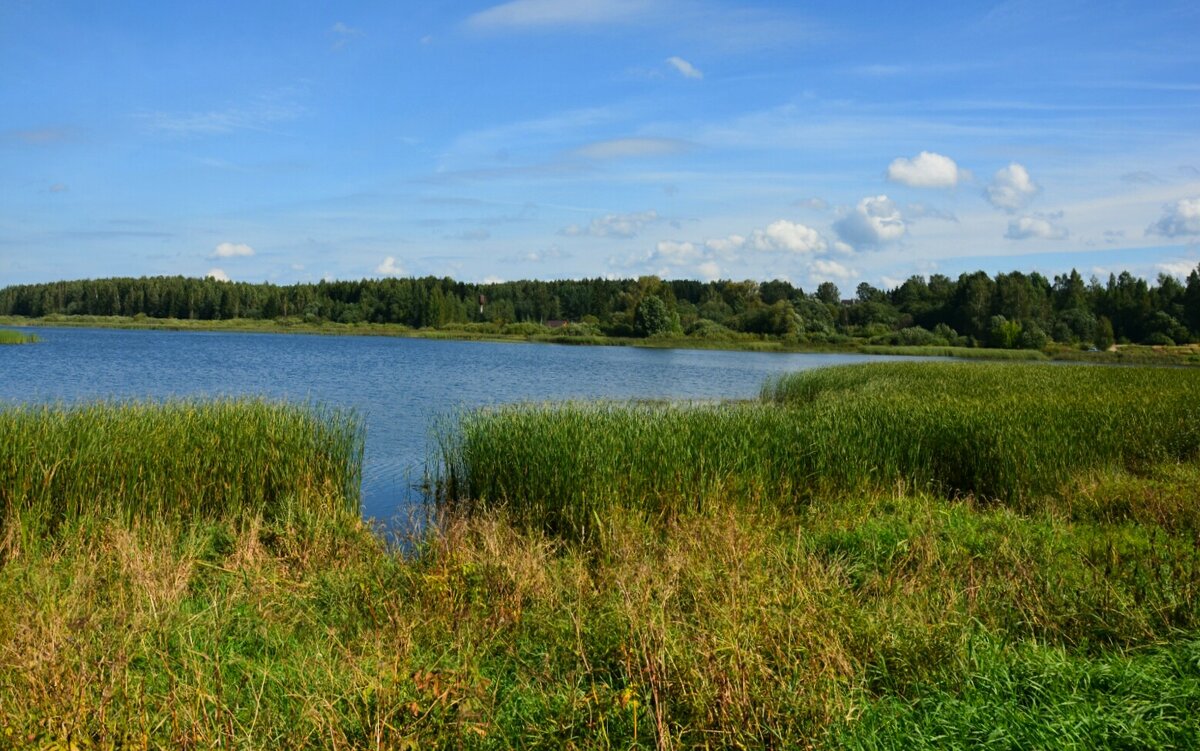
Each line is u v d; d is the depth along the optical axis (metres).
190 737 3.75
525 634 5.38
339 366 40.91
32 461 8.26
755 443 10.82
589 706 3.98
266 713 4.05
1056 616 5.36
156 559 6.62
